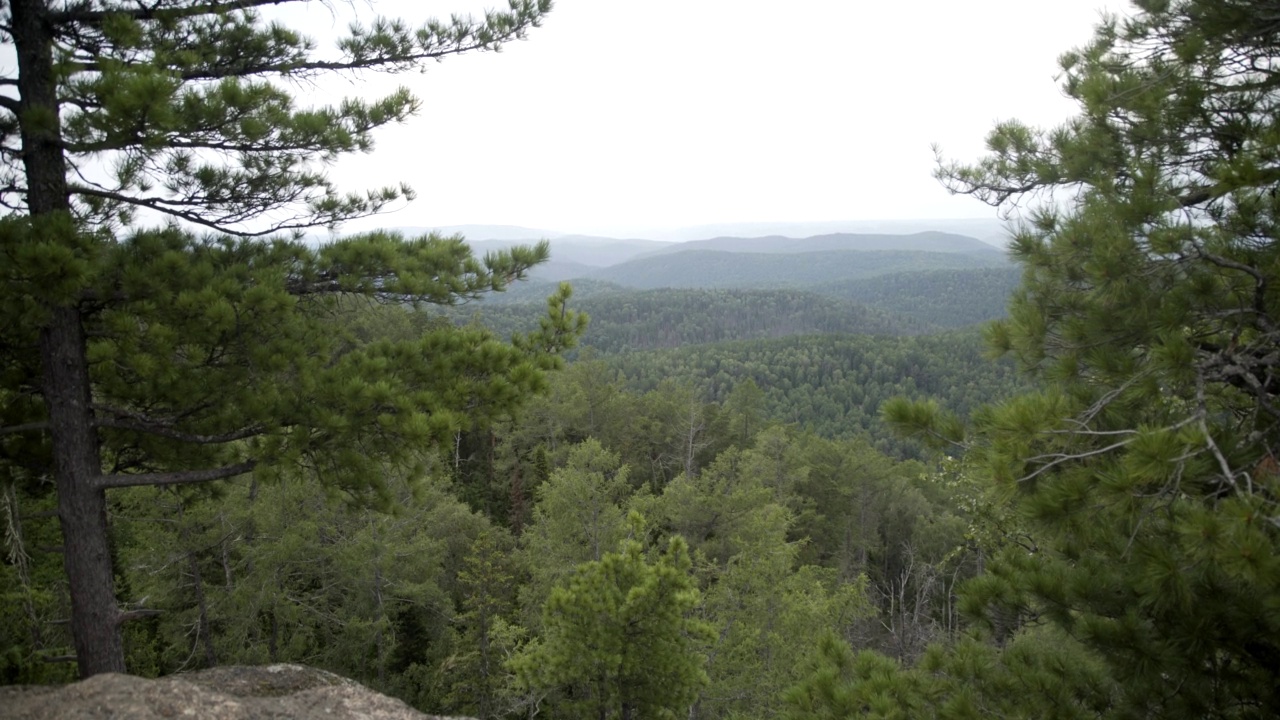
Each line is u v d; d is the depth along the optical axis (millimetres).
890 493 43500
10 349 6383
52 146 5723
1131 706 4711
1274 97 4672
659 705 10422
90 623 6117
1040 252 5164
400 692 18141
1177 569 3707
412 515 19047
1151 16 5555
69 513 6055
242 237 6918
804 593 16938
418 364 6844
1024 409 4148
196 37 6375
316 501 17125
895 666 5676
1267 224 4383
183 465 7441
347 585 18203
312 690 5723
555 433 36031
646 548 21703
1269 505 3328
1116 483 3623
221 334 6082
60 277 4910
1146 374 4129
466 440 37250
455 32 6949
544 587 18266
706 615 16609
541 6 7016
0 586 8859
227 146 5855
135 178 5816
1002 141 6730
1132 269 4414
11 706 4641
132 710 4633
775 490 33812
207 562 15539
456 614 20375
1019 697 5211
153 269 5590
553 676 10367
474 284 7227
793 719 5461
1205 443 3586
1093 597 5039
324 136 6273
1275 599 3537
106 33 5328
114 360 5840
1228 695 4457
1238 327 4094
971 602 5789
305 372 6246
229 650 15883
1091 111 5320
